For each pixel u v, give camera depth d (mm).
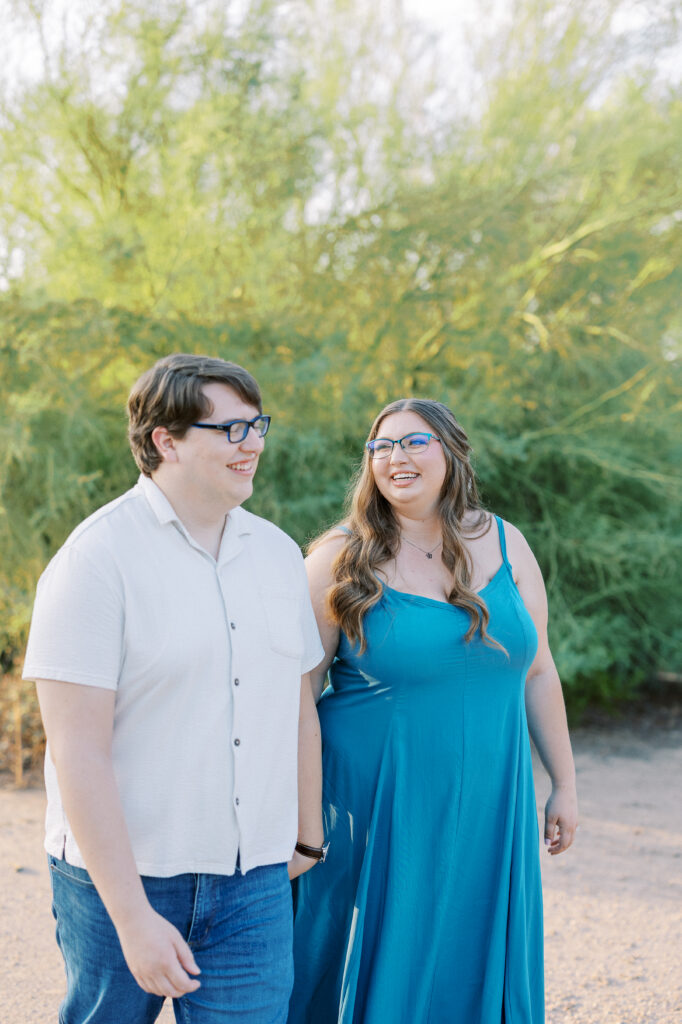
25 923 3463
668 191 6473
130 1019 1677
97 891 1582
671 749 6504
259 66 6398
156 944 1501
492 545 2316
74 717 1555
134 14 6020
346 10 6535
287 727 1780
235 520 1784
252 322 6168
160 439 1688
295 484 6109
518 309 6656
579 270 6781
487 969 2156
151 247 6027
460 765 2146
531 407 6707
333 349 6070
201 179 6316
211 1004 1673
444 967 2172
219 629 1666
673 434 6922
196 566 1688
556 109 6828
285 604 1796
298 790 1929
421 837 2150
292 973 1779
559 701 2467
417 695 2148
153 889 1625
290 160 6387
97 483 6059
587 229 6434
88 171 6379
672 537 6738
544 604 2422
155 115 6250
